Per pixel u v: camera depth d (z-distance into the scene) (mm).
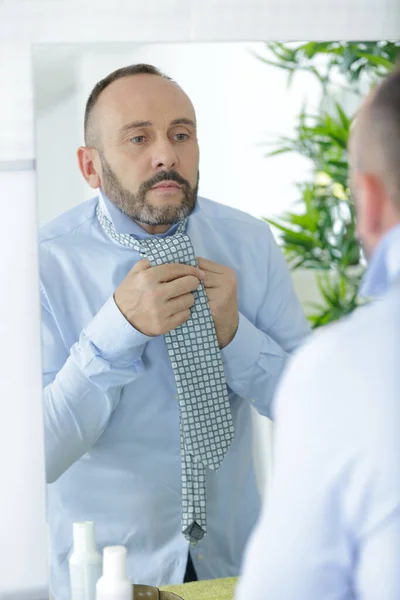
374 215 1279
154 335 1425
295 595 956
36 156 1388
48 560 1437
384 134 1307
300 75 1414
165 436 1434
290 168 1411
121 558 1408
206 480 1433
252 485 1434
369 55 1431
